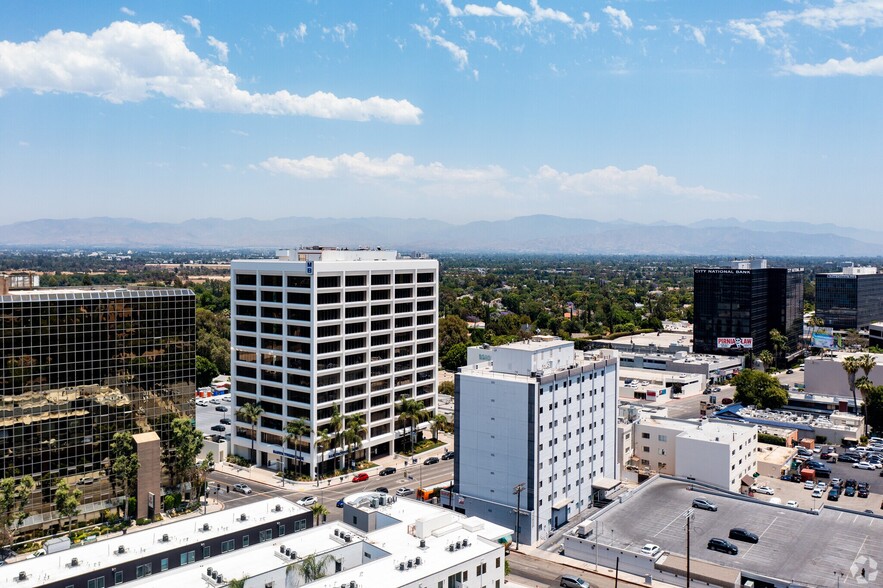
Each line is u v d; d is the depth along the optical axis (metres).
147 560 84.31
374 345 174.25
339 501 141.75
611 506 128.38
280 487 152.25
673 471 155.50
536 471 122.81
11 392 120.75
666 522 122.19
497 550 86.44
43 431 124.44
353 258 182.38
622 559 109.38
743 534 114.25
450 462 171.75
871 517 124.31
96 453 131.12
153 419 139.25
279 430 164.12
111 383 132.88
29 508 122.81
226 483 155.12
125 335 134.50
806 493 146.88
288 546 88.38
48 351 124.81
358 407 170.25
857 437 182.62
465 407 131.00
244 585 76.69
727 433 151.88
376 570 79.44
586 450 138.12
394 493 146.88
